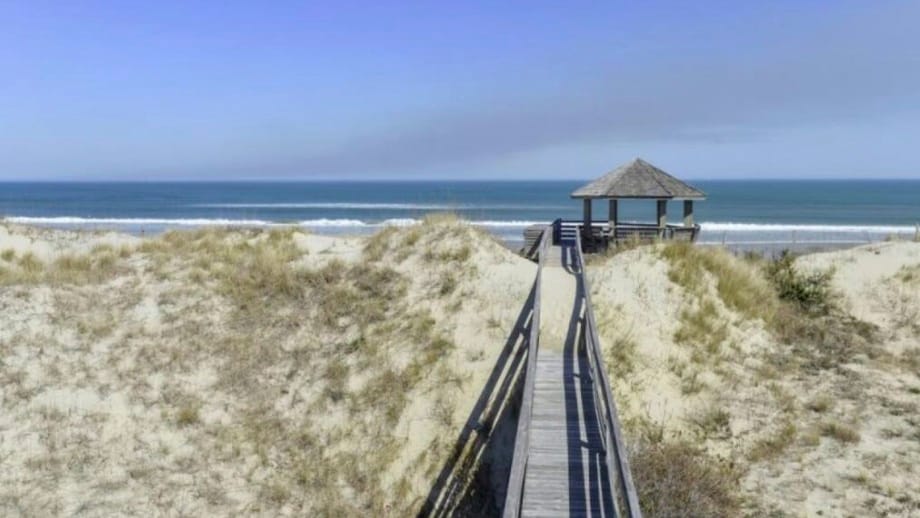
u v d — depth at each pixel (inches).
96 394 549.3
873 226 2100.1
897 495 445.7
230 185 7785.4
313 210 3070.9
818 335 650.2
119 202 3779.5
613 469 366.3
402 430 532.7
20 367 564.1
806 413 538.9
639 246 753.6
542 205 3415.4
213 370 589.3
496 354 584.1
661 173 892.0
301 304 666.2
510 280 671.1
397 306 653.3
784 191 5123.0
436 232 748.0
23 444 498.9
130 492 473.4
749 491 457.7
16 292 647.8
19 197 4355.3
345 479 504.1
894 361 616.4
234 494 484.4
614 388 550.0
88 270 715.4
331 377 582.9
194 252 759.7
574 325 606.2
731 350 612.4
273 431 538.3
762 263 789.9
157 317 642.8
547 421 452.4
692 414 536.1
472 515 482.3
